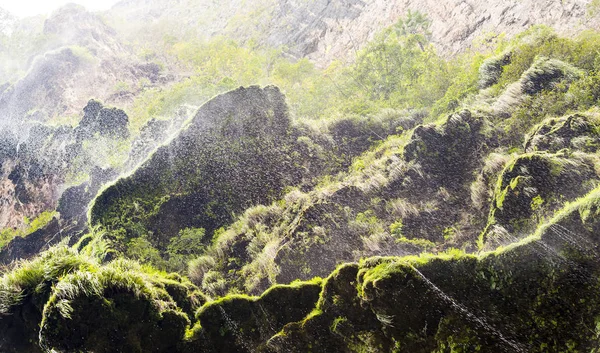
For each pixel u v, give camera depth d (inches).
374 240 305.4
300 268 308.0
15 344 292.5
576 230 231.1
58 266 300.0
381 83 511.2
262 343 270.2
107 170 535.8
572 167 264.7
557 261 229.1
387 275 246.7
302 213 335.0
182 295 302.2
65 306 264.8
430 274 245.3
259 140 427.8
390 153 382.0
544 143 292.2
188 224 383.9
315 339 261.9
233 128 436.5
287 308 275.3
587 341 214.5
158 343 270.2
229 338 273.9
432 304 239.9
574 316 219.1
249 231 358.3
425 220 304.7
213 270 339.6
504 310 230.8
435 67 473.7
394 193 327.9
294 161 410.0
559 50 353.4
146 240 374.6
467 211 297.9
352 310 258.1
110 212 399.2
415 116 434.9
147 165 422.0
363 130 433.4
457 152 331.0
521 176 273.4
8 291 298.2
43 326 265.9
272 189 393.7
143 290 279.6
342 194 339.6
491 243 263.0
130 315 270.2
